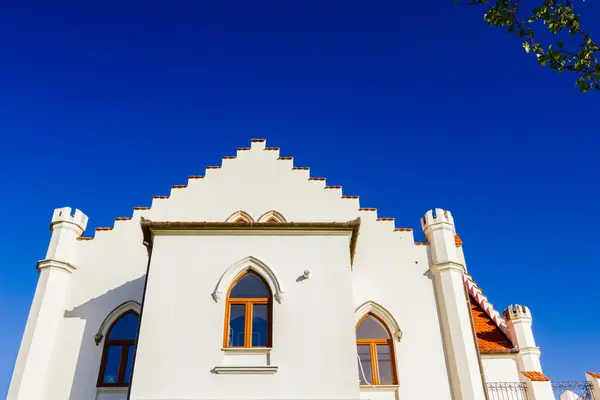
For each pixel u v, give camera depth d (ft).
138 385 43.06
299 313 46.83
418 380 55.01
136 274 60.80
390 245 63.00
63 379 54.65
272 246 50.29
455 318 57.21
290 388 43.42
